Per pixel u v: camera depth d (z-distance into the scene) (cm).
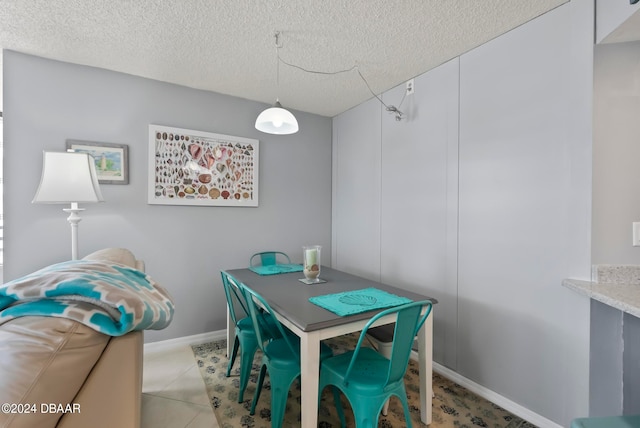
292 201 333
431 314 168
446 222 225
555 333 165
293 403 188
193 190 275
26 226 217
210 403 186
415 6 164
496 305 192
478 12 169
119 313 83
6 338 69
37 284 82
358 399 134
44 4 161
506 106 187
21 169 215
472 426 168
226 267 293
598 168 152
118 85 244
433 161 235
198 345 271
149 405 183
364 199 309
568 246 160
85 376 77
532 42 175
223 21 178
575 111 157
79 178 195
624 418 103
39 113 219
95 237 238
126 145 246
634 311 112
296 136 335
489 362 196
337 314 145
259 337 163
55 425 70
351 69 238
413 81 252
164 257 265
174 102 266
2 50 209
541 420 169
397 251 269
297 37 194
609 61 152
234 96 294
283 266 265
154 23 179
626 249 152
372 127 298
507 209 187
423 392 169
